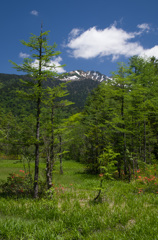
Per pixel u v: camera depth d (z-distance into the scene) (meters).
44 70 9.62
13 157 36.09
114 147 17.09
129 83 15.55
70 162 39.25
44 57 9.55
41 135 10.31
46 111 10.75
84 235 5.10
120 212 6.47
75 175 21.25
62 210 7.43
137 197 9.19
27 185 10.34
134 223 5.71
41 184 10.27
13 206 7.64
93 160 22.06
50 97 10.42
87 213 6.56
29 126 10.01
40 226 5.58
